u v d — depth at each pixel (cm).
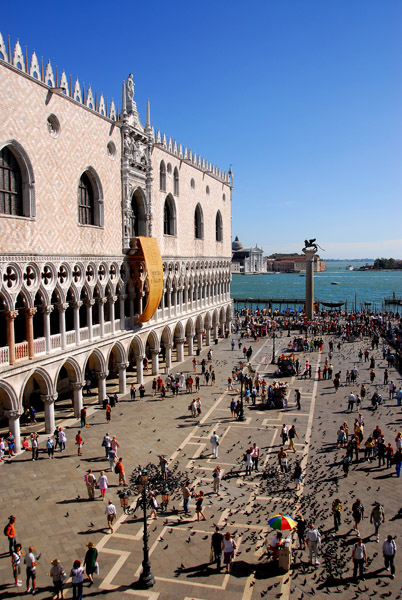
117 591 1972
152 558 2192
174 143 6159
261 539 2341
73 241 3928
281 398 4406
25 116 3291
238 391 4978
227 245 8744
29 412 3962
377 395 4359
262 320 10194
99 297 4409
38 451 3356
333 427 3888
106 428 3850
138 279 5053
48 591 1978
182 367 6025
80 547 2272
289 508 2609
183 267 6506
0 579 2045
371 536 2350
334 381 4978
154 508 2528
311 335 8606
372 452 3341
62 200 3759
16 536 2347
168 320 5875
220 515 2562
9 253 3167
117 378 5491
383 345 6838
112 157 4569
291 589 1986
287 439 3547
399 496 2741
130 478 2941
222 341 8131
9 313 3222
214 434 3288
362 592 1966
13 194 3309
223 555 2161
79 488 2847
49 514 2553
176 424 3959
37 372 3516
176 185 6266
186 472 3050
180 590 1981
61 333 3838
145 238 5006
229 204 8775
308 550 2255
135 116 4984
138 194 5200
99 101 4300
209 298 7775
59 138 3691
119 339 4700
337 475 3008
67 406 4431
